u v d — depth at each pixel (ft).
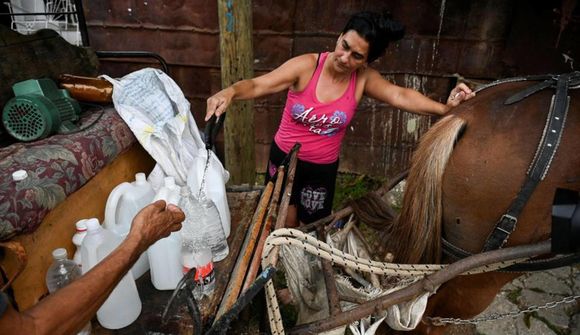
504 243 4.11
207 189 4.77
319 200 7.23
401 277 4.79
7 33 5.09
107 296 2.53
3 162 3.73
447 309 5.27
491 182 4.02
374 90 6.32
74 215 4.26
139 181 4.67
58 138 4.42
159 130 5.26
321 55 6.08
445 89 10.64
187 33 10.73
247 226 5.05
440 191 4.42
